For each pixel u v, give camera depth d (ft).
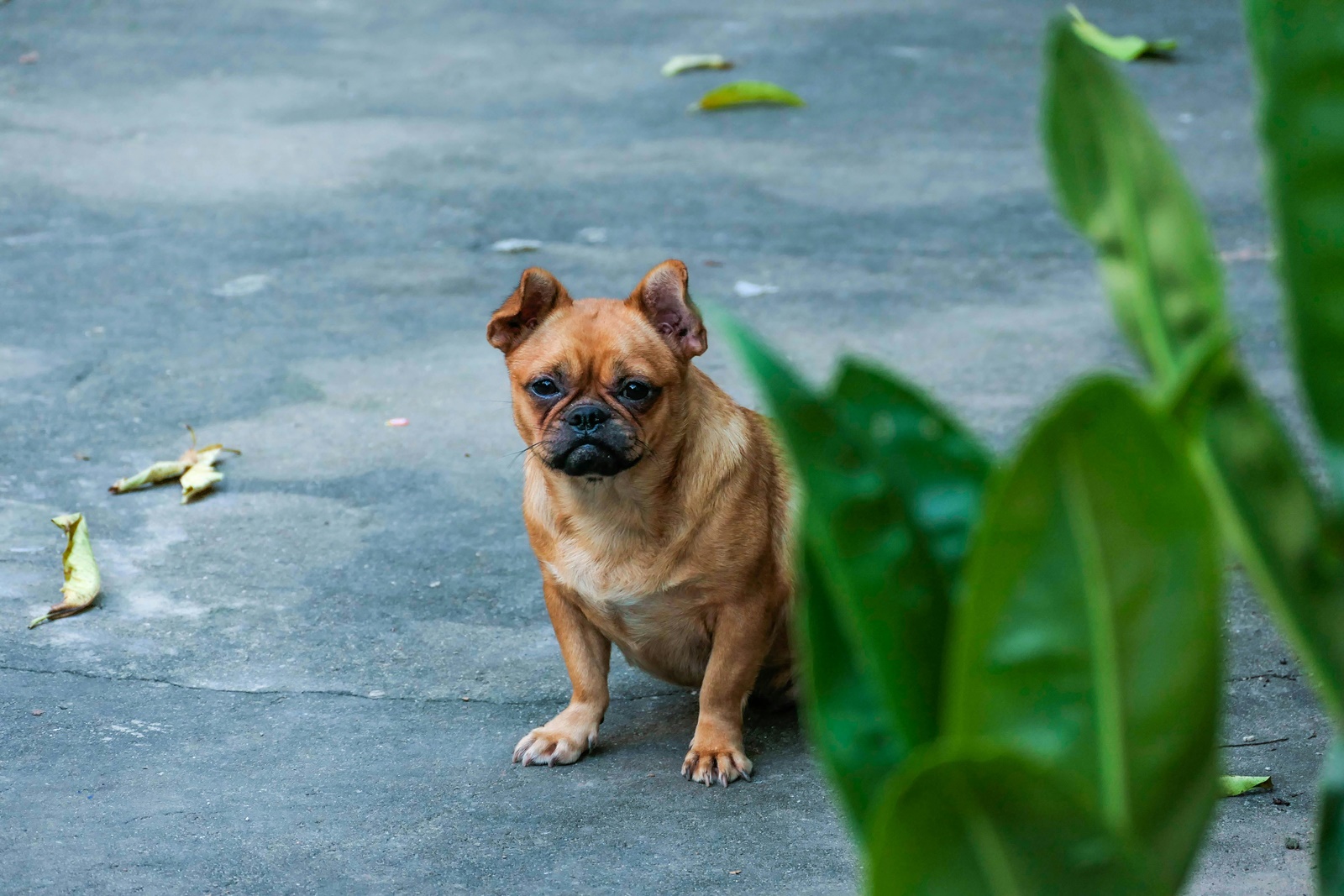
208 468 23.34
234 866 13.91
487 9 57.16
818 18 54.90
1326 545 5.21
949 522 5.39
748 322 29.58
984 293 31.27
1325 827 5.68
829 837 14.39
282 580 20.42
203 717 16.94
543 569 16.46
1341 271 5.12
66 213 35.76
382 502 22.84
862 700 5.57
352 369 27.89
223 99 45.19
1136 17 54.49
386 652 18.61
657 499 15.66
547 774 15.87
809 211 36.14
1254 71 5.21
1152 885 4.58
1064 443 4.69
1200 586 4.73
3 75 46.75
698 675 17.21
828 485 5.23
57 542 21.45
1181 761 4.88
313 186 37.93
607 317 15.98
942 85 46.75
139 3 56.08
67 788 15.35
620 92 46.34
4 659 18.13
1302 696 16.84
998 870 4.64
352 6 57.47
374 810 14.99
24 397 26.23
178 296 31.19
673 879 13.62
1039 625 4.83
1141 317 5.35
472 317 30.30
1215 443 5.12
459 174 38.86
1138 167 5.36
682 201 36.83
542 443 15.25
